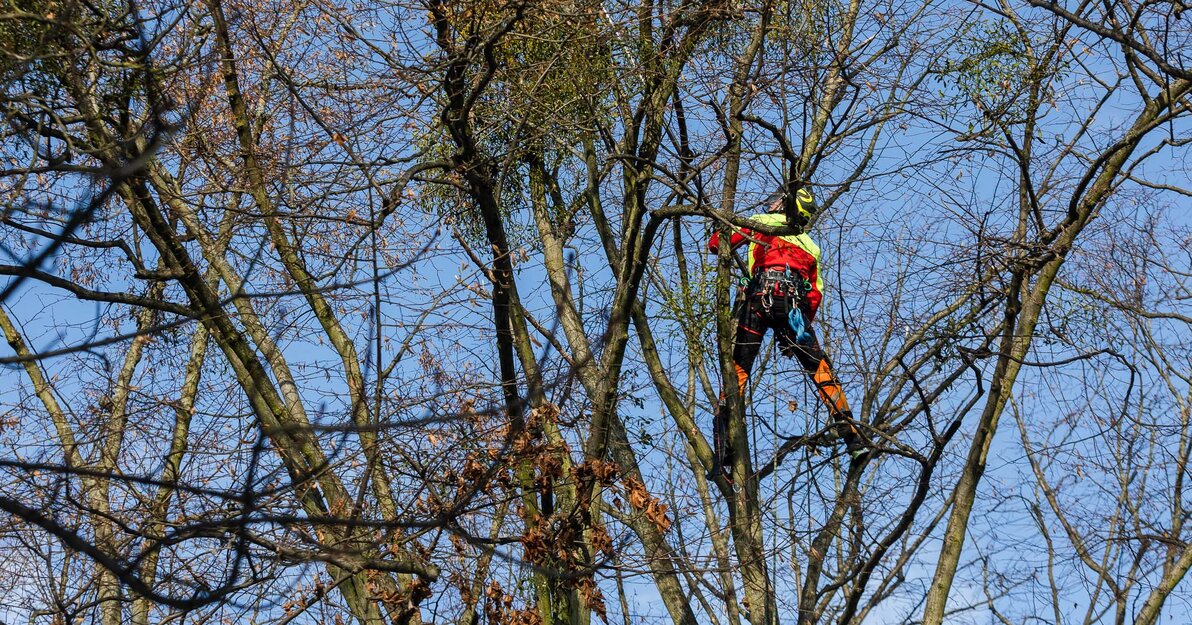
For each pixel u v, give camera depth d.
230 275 9.17
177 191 9.14
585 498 8.80
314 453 7.75
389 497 8.34
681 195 9.52
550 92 10.09
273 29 9.24
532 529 8.72
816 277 10.34
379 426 4.88
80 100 7.36
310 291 5.83
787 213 9.62
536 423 8.32
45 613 8.74
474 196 9.06
